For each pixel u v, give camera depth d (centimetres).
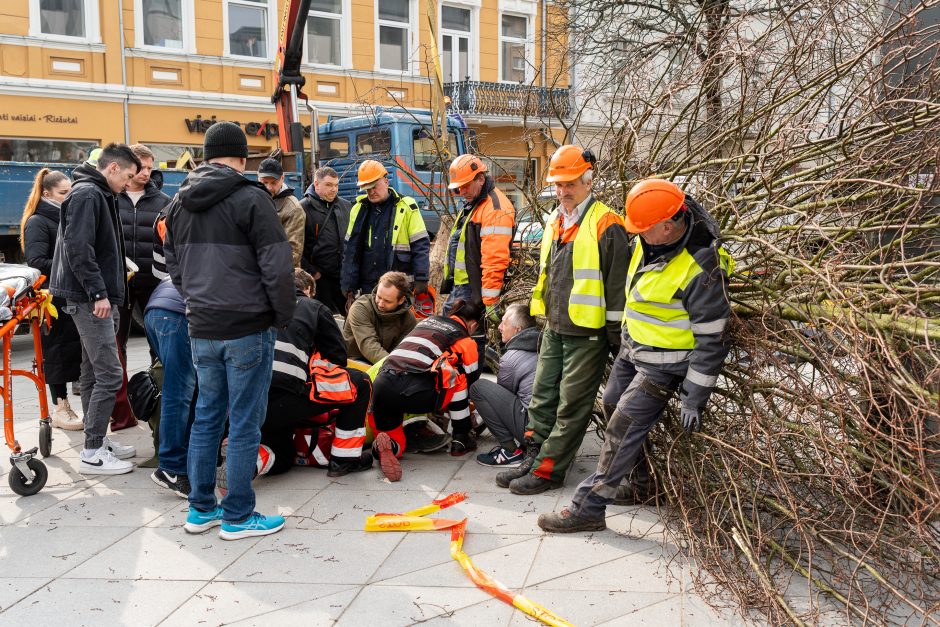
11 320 428
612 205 471
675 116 439
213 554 353
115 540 370
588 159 392
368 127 1034
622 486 407
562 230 410
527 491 420
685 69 440
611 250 383
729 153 408
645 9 1438
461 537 361
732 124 409
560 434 412
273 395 428
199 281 356
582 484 370
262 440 451
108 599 313
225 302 353
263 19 1783
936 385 267
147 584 326
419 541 363
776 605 286
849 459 306
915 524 286
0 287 430
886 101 331
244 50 1769
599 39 1422
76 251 438
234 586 323
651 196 315
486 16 1991
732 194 397
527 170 595
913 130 329
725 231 371
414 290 613
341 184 1066
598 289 384
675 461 370
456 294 527
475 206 506
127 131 1623
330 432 475
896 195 334
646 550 350
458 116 1030
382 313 534
